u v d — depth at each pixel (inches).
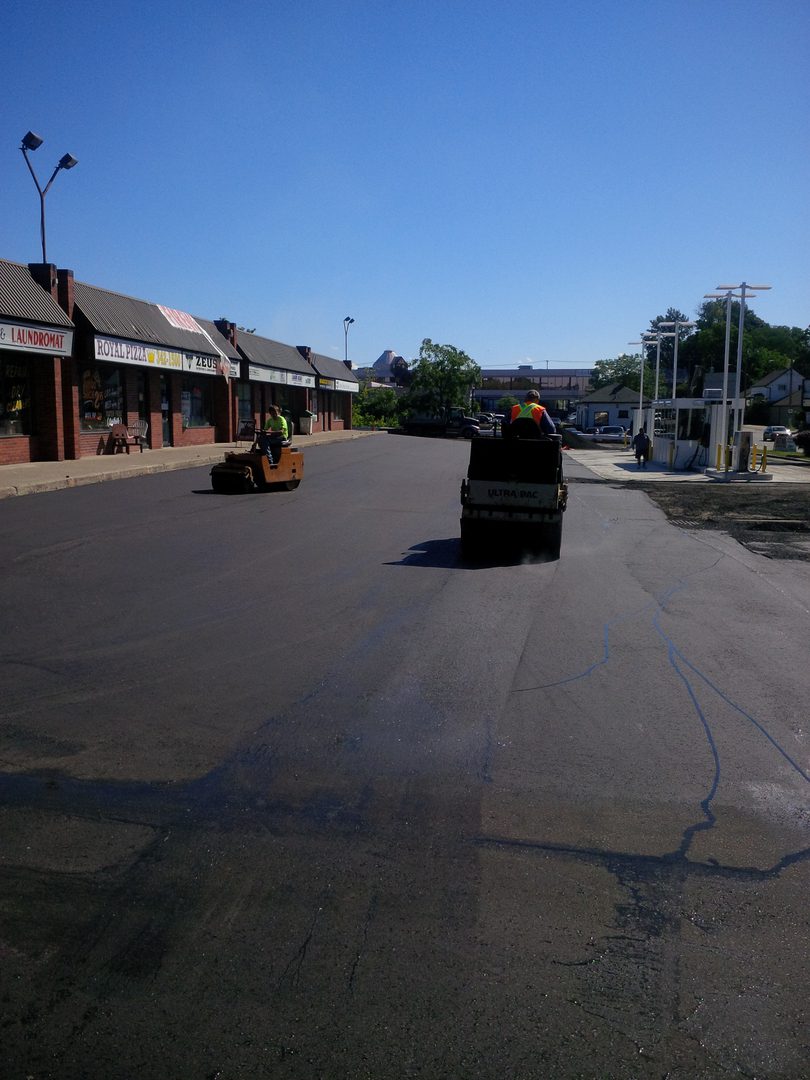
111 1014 128.2
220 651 312.2
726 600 424.8
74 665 291.6
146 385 1240.8
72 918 151.3
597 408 4101.9
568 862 173.8
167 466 1007.6
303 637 333.7
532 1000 132.8
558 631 354.9
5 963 139.1
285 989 134.0
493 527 528.7
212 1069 118.1
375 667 297.9
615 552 572.4
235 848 175.9
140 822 186.1
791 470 1414.9
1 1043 122.3
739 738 241.8
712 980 138.6
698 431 1414.9
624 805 199.5
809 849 181.6
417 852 176.1
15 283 928.3
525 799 201.2
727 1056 122.5
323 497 815.7
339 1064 119.3
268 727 240.8
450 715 253.4
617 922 153.9
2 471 869.2
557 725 247.9
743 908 159.2
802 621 382.3
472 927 151.0
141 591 401.1
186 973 137.3
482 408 4210.1
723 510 834.2
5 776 207.5
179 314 1371.8
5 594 386.6
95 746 225.6
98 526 581.0
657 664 311.0
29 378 978.7
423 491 904.9
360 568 478.0
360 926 150.6
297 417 1993.1
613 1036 125.6
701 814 196.2
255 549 521.3
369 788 204.7
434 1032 125.6
